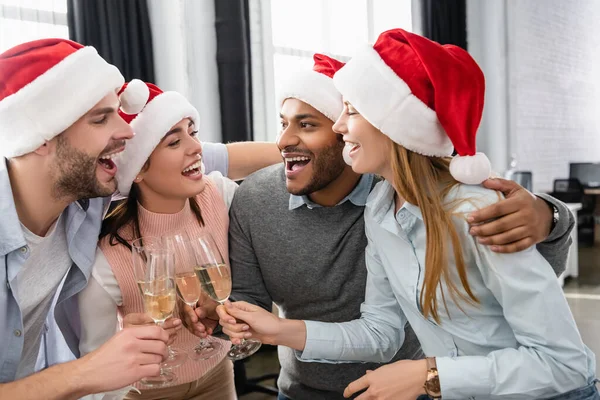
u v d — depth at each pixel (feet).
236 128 10.78
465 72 3.60
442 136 3.73
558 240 3.81
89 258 4.35
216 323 4.60
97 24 8.66
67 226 4.21
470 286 3.64
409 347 5.03
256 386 10.11
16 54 3.73
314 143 4.50
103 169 3.95
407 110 3.65
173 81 10.00
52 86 3.58
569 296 15.70
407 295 3.98
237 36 10.73
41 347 4.99
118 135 3.89
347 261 4.78
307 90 4.43
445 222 3.56
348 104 4.00
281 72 12.98
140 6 9.27
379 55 3.80
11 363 3.97
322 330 4.14
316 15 13.67
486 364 3.37
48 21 8.59
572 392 3.52
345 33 14.34
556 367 3.29
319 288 4.84
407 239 3.95
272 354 12.39
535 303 3.33
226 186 5.43
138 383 4.33
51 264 4.22
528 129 21.07
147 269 3.80
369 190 4.70
